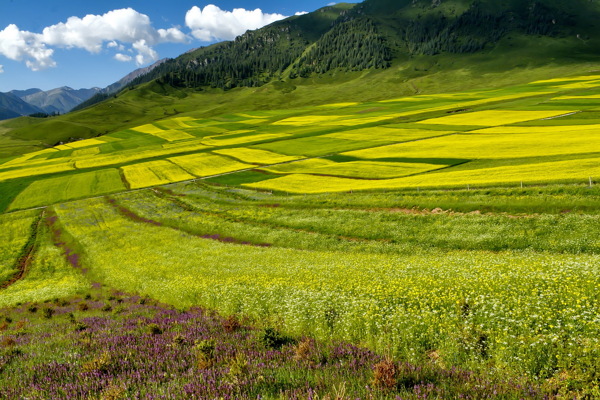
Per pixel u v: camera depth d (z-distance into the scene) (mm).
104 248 49812
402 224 38344
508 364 7953
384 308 12289
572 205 32094
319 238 39688
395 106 188250
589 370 6957
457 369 7734
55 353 10461
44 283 39688
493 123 105250
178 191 79688
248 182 77562
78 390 7234
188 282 25781
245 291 19422
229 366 7820
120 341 11195
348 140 110500
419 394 6109
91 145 168375
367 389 6180
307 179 72688
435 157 73562
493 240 29906
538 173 46094
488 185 43594
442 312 11391
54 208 77125
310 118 180750
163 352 9695
